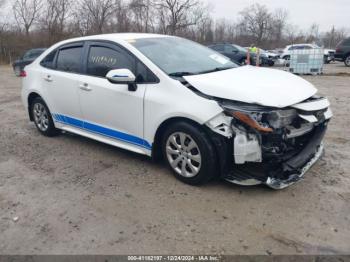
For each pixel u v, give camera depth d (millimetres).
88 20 42406
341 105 7879
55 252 2770
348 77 14734
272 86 3496
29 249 2816
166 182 3863
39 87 5398
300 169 3602
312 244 2779
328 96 9242
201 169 3549
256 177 3438
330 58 25359
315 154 3953
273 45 61250
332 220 3086
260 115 3184
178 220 3145
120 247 2809
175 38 4812
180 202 3439
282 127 3273
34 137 5711
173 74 3814
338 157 4488
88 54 4648
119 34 4758
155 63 3922
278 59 23562
